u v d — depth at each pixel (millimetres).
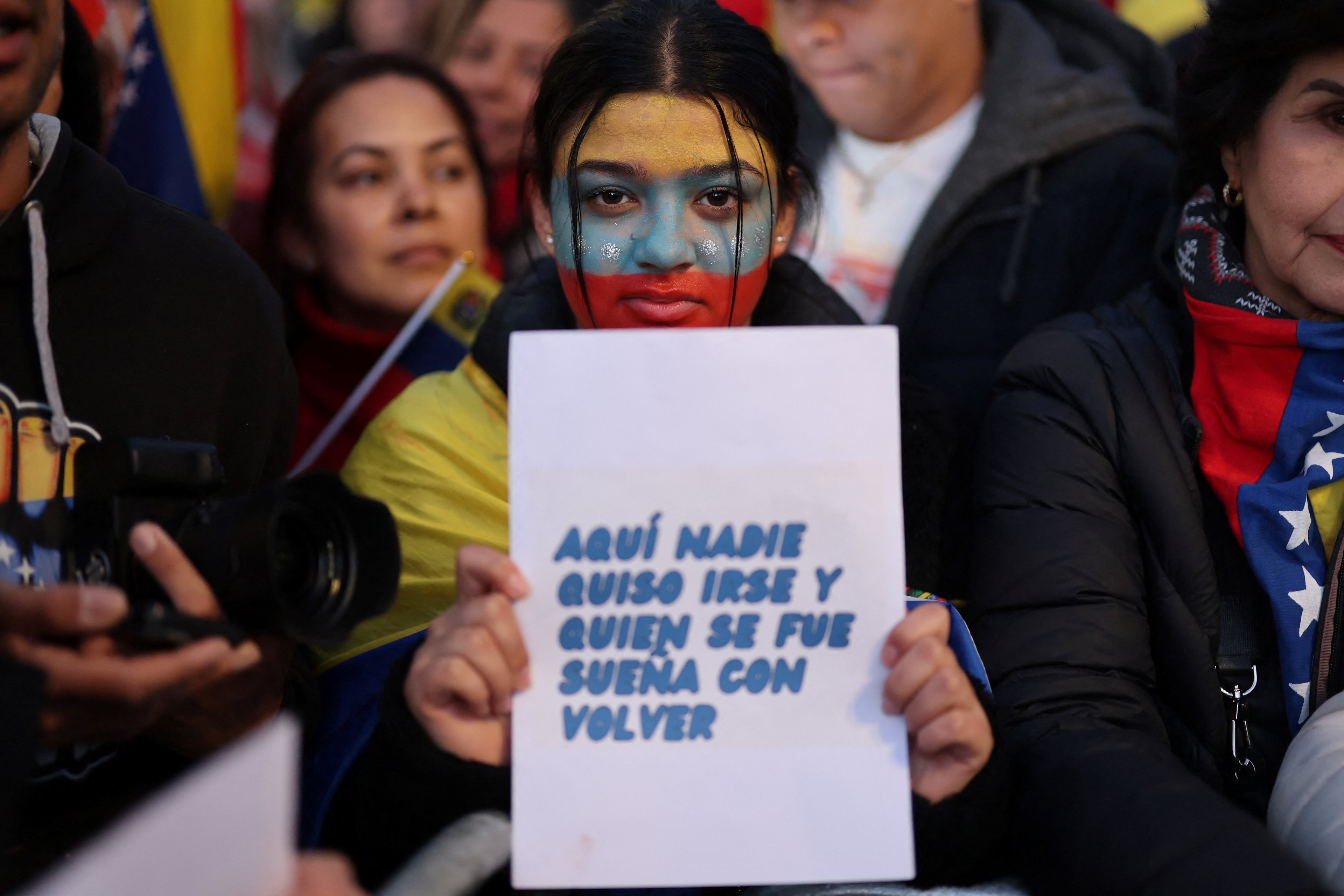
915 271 2365
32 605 990
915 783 1274
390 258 2551
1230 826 1218
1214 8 1676
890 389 1185
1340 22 1516
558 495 1177
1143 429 1637
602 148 1547
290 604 1097
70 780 1281
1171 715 1590
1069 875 1253
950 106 2494
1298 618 1552
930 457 1758
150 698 1057
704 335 1181
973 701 1226
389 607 1143
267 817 895
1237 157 1712
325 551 1141
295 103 2578
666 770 1160
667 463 1177
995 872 1346
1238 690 1579
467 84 2764
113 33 2564
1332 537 1589
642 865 1148
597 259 1565
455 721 1244
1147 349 1706
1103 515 1609
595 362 1177
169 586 1062
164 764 1349
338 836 1439
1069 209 2330
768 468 1178
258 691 1258
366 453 1853
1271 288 1682
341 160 2537
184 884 843
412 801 1253
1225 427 1647
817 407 1183
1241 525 1585
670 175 1541
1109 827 1251
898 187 2506
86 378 1324
